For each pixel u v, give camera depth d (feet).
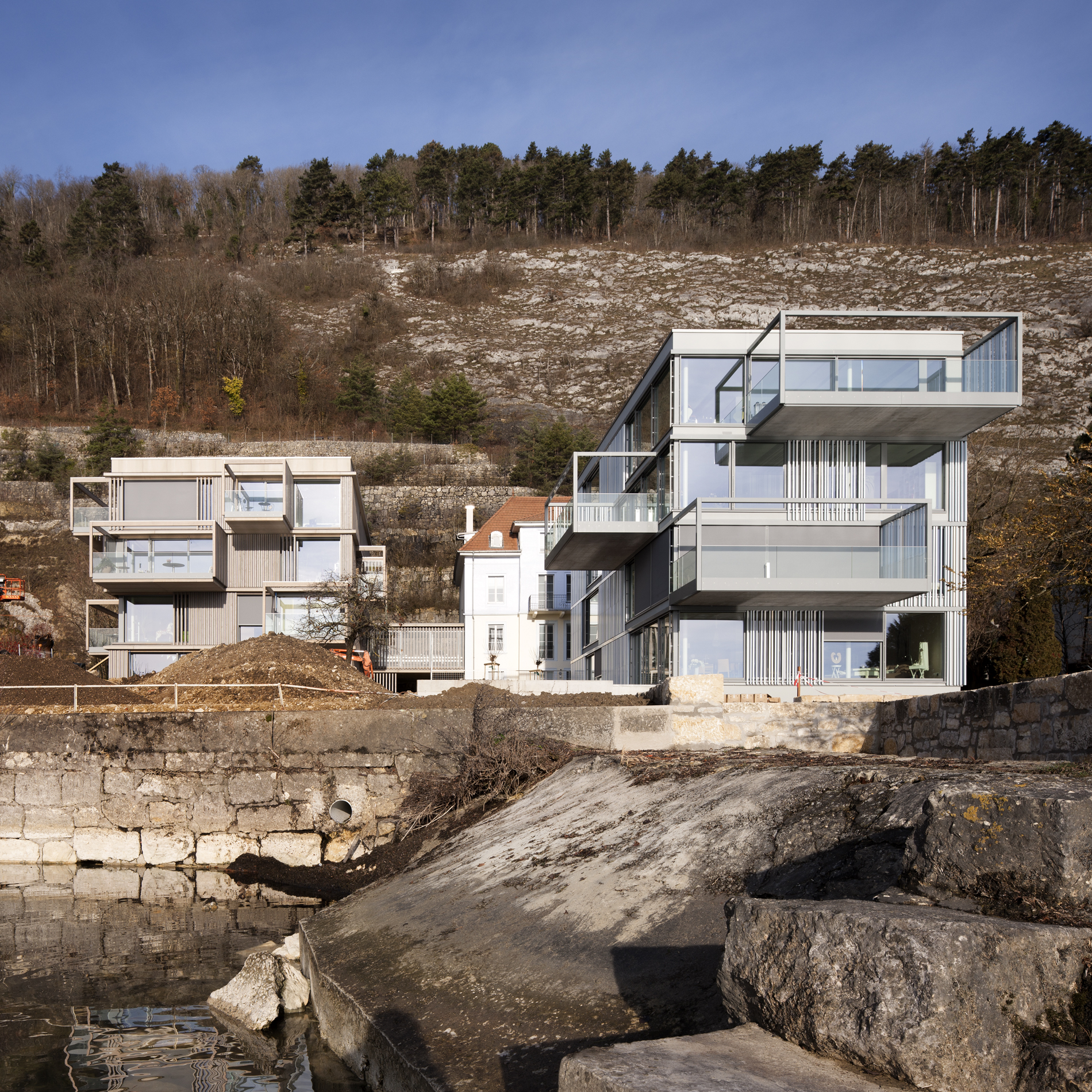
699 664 82.53
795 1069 10.68
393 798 55.11
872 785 23.84
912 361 79.46
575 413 343.46
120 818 57.47
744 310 454.81
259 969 28.99
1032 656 95.81
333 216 532.32
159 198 524.11
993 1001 10.53
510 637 149.07
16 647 151.64
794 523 79.10
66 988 31.24
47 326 319.06
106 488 147.02
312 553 133.90
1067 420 273.33
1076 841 12.13
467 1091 17.07
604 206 549.54
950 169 509.76
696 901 22.29
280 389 321.32
